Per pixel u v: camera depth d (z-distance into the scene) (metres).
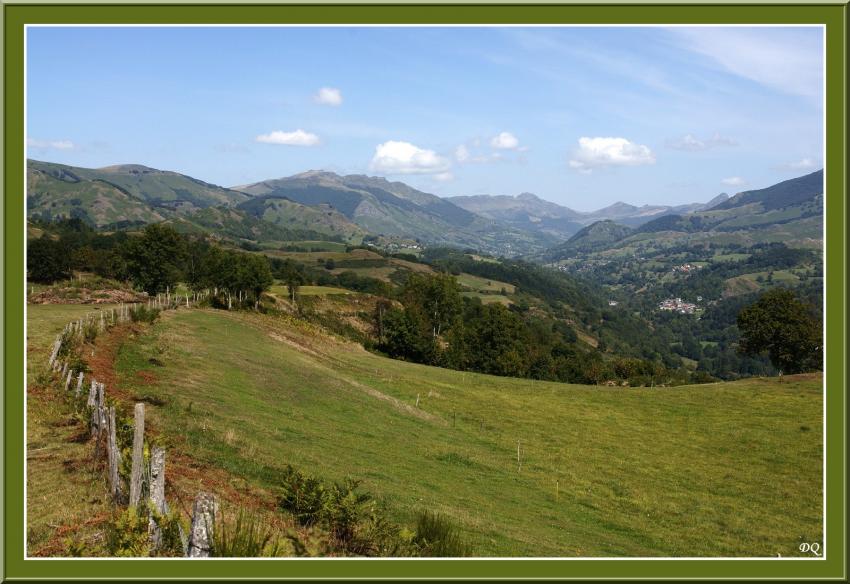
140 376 30.73
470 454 39.06
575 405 64.06
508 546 19.19
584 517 30.11
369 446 32.72
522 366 113.44
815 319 80.38
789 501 36.22
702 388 71.62
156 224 89.44
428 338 112.81
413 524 18.67
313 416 36.03
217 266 92.81
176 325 54.78
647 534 28.48
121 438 16.19
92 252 107.81
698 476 41.12
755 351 81.75
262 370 45.00
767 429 53.34
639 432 53.88
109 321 43.59
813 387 67.06
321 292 148.75
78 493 14.74
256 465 20.02
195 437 21.38
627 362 133.38
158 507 11.38
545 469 39.50
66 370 25.94
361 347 96.00
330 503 15.55
